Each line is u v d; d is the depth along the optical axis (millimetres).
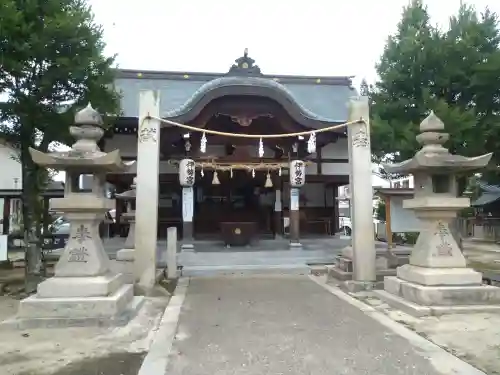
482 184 31500
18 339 6051
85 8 11031
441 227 8148
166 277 12328
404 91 12578
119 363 5145
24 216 10656
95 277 7215
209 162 18188
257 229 21547
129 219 13250
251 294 9797
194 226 22062
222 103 17953
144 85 25344
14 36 9312
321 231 23109
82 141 7723
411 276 8227
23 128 10367
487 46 11859
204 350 5559
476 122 10789
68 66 9789
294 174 17734
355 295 9508
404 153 11969
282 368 4875
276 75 27922
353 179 10742
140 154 10359
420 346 5645
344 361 5102
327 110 24781
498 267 14555
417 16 13023
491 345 5637
